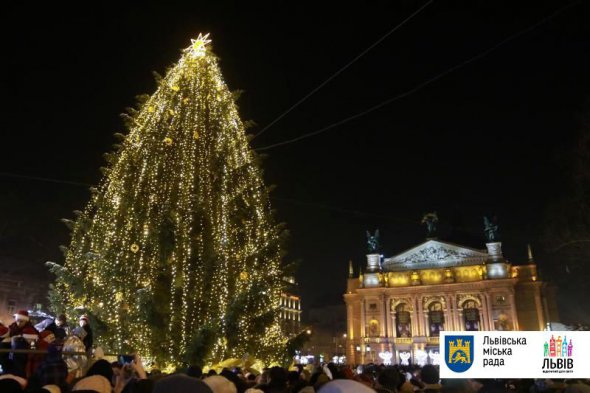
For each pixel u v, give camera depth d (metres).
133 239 21.92
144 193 22.98
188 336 20.22
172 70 26.88
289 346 24.05
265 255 24.95
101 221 22.91
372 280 99.19
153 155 23.86
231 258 23.61
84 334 14.74
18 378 7.25
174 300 20.81
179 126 24.89
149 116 25.17
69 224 23.50
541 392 12.18
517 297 91.06
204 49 28.03
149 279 20.69
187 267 21.33
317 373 9.88
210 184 24.19
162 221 20.92
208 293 21.81
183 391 3.85
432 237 99.56
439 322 93.75
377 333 95.81
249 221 25.17
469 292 91.12
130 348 19.61
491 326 87.31
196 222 22.64
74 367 11.18
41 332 11.96
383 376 9.60
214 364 20.05
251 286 21.64
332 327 123.50
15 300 57.88
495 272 90.31
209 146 25.30
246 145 27.66
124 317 20.64
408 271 97.56
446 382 7.07
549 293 91.69
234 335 20.67
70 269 22.67
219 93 27.47
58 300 22.47
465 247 95.50
